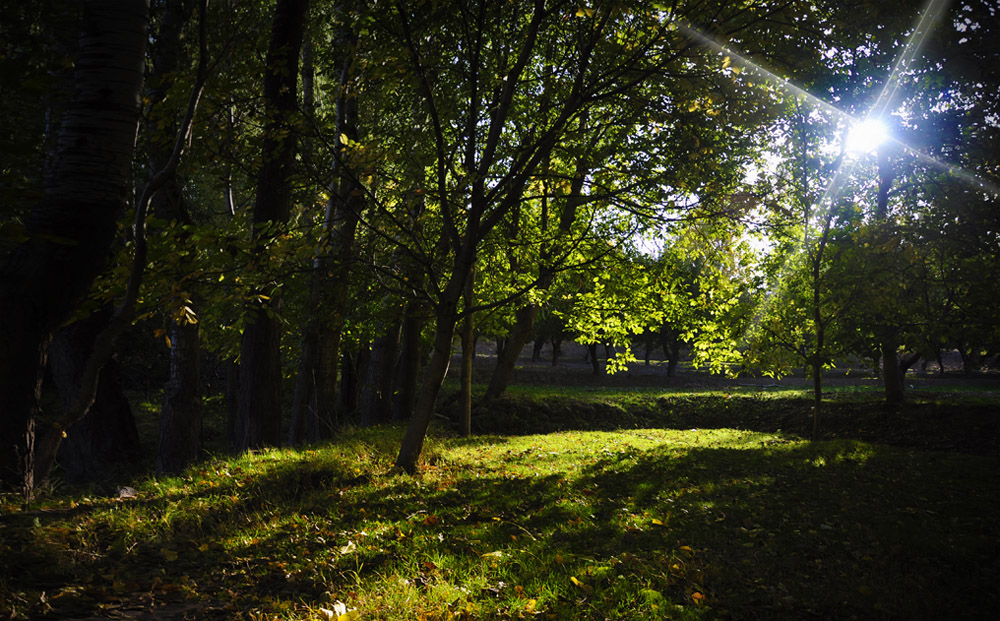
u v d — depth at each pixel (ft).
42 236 12.72
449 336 32.19
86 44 18.02
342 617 12.23
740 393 87.71
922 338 33.14
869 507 25.49
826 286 45.80
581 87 30.45
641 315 59.82
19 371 18.16
